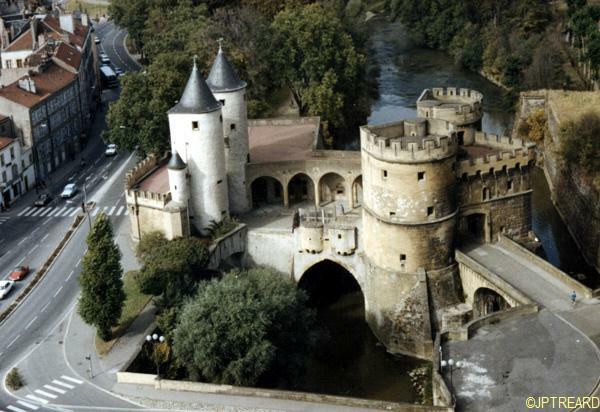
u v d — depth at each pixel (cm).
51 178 19162
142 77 16925
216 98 14650
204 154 14138
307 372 12638
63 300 13588
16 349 12338
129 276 13962
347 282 14850
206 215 14412
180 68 17438
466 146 14062
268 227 14650
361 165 14338
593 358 10350
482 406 9706
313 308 14225
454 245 12975
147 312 12950
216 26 19938
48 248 15438
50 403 11019
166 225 14162
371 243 13150
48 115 19350
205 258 13612
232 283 12031
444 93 14938
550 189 19050
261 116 18762
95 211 16875
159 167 15912
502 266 12638
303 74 19325
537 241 13788
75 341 12462
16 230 16325
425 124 13262
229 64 14862
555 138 19250
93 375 11581
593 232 15688
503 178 13250
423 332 12800
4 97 18362
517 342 10794
